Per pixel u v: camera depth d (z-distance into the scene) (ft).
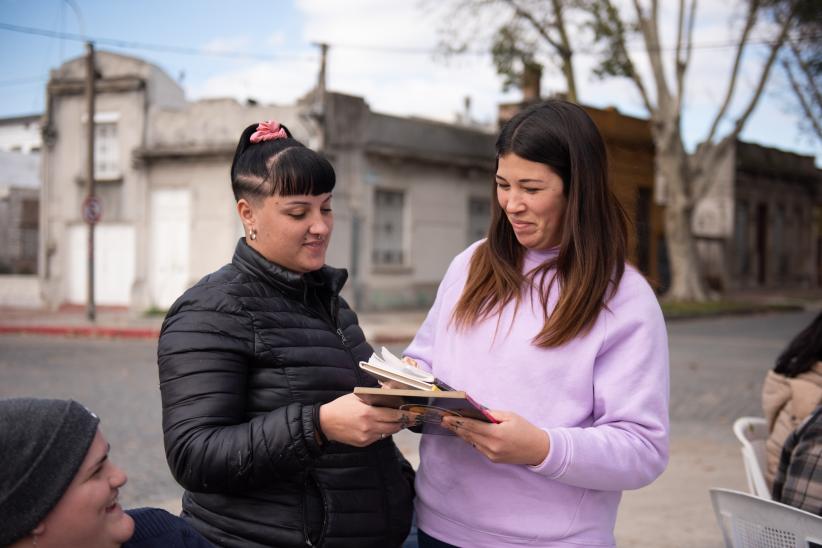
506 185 6.76
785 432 9.43
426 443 7.30
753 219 106.32
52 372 34.35
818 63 73.10
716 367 37.86
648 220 87.61
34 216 86.89
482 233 74.02
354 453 7.07
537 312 6.68
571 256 6.60
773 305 80.53
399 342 47.88
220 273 7.00
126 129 64.13
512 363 6.58
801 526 7.29
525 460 5.97
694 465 19.90
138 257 63.67
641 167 86.69
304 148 6.95
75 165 66.08
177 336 6.57
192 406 6.37
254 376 6.76
